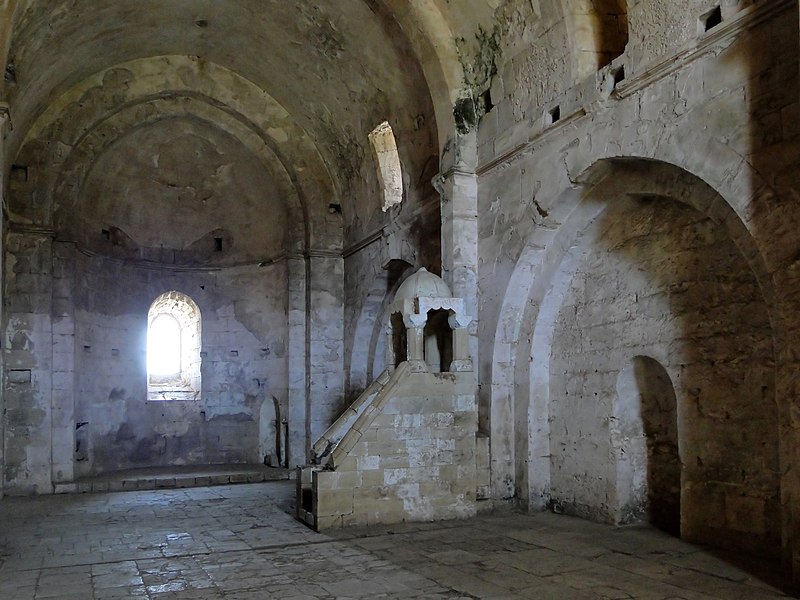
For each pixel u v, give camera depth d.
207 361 18.12
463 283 11.50
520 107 10.68
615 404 9.77
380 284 15.66
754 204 6.79
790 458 6.44
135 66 15.60
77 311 15.63
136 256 17.56
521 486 10.94
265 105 16.77
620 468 9.69
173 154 17.42
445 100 11.83
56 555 8.59
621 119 8.62
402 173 14.09
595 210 9.85
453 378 10.57
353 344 16.61
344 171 16.78
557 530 9.44
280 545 8.92
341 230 17.45
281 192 17.58
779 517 7.54
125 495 13.75
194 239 18.34
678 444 8.91
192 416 17.81
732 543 8.12
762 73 6.78
